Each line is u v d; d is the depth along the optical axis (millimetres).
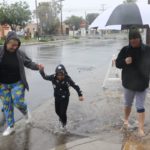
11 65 3766
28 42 27219
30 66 3898
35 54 15703
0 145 3484
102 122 4184
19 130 3934
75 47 22125
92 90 6219
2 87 3842
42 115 4527
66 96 3852
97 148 3346
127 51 3527
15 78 3828
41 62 12031
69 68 10336
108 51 18344
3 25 30250
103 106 4938
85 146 3404
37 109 4910
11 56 3766
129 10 3580
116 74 7512
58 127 4004
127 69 3602
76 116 4438
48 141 3594
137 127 3938
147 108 4684
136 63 3518
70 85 3844
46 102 5426
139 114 3664
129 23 3529
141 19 3523
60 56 14797
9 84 3830
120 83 6867
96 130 3896
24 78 3854
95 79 7770
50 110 4793
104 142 3500
